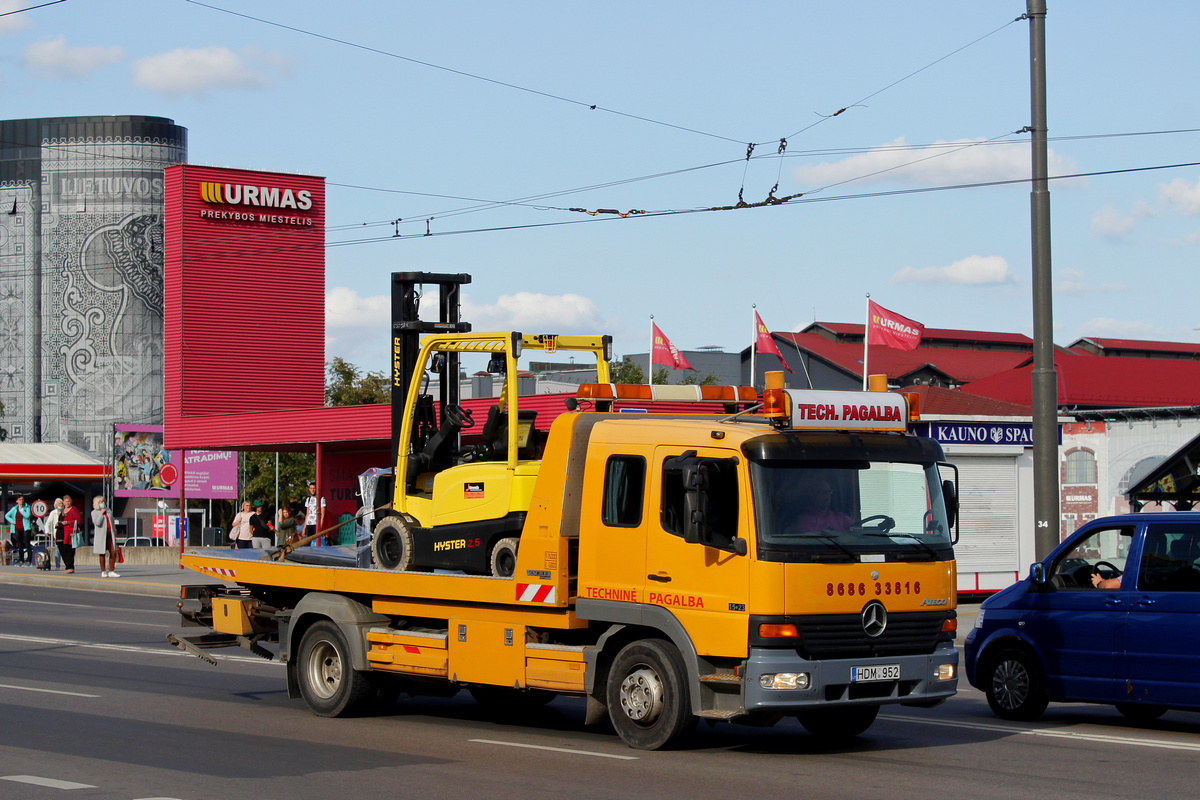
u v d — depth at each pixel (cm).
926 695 1028
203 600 1466
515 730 1190
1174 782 922
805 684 967
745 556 977
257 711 1309
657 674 1032
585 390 1120
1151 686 1154
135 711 1291
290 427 3866
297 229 4659
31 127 9362
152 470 6300
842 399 1048
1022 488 2805
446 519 1238
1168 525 1181
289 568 1332
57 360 9338
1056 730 1191
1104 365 6103
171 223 4469
